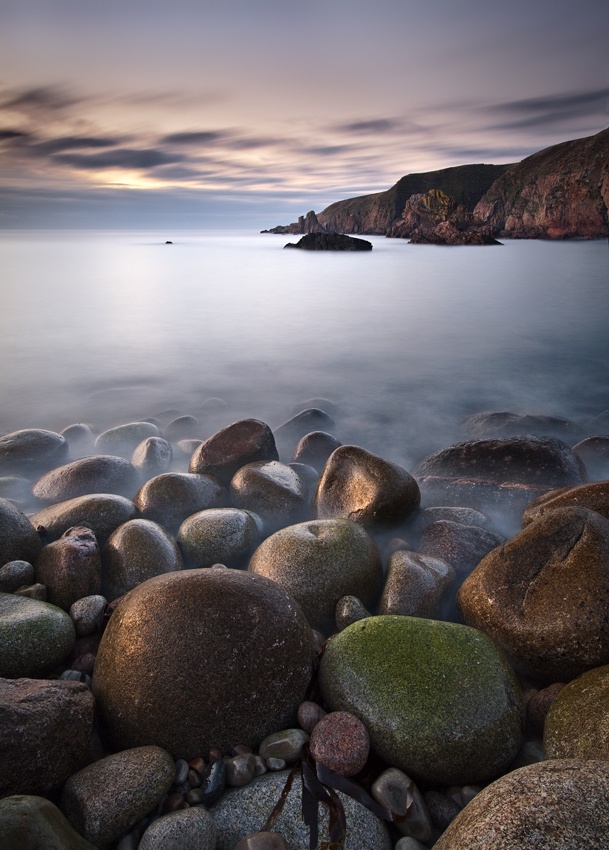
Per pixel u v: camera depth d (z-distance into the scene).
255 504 6.54
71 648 4.10
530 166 153.38
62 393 14.66
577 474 7.25
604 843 2.14
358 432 11.37
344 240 95.00
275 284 41.56
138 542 5.04
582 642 3.72
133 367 17.61
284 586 4.64
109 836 2.77
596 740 2.96
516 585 4.12
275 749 3.27
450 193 188.12
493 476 7.30
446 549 5.49
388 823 3.00
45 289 37.16
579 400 13.70
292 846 2.80
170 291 37.03
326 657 3.84
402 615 4.10
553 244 104.44
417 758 3.21
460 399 13.94
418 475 7.73
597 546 4.00
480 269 52.81
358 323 25.53
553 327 23.66
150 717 3.29
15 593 4.65
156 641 3.37
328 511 6.24
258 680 3.38
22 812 2.53
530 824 2.24
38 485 7.28
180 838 2.66
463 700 3.36
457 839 2.35
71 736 3.05
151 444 8.11
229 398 14.20
